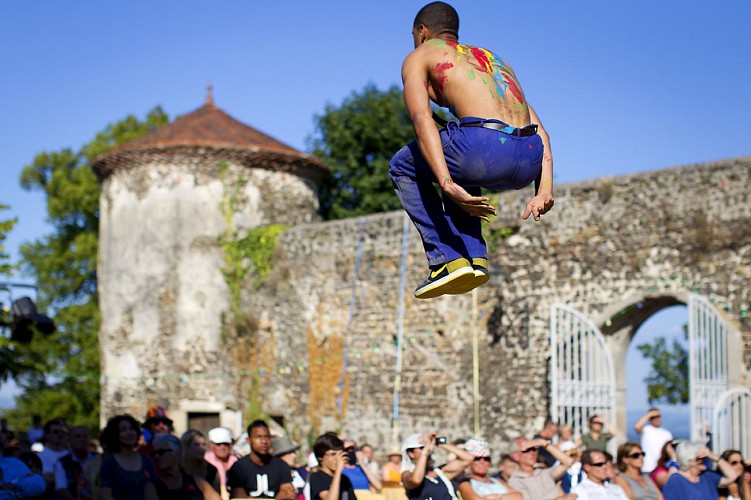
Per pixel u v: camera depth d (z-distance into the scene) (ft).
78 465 39.63
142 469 31.09
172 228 94.58
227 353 93.20
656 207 68.69
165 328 94.22
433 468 35.60
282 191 96.37
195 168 94.68
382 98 120.06
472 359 77.56
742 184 65.05
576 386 67.97
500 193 76.43
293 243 90.74
